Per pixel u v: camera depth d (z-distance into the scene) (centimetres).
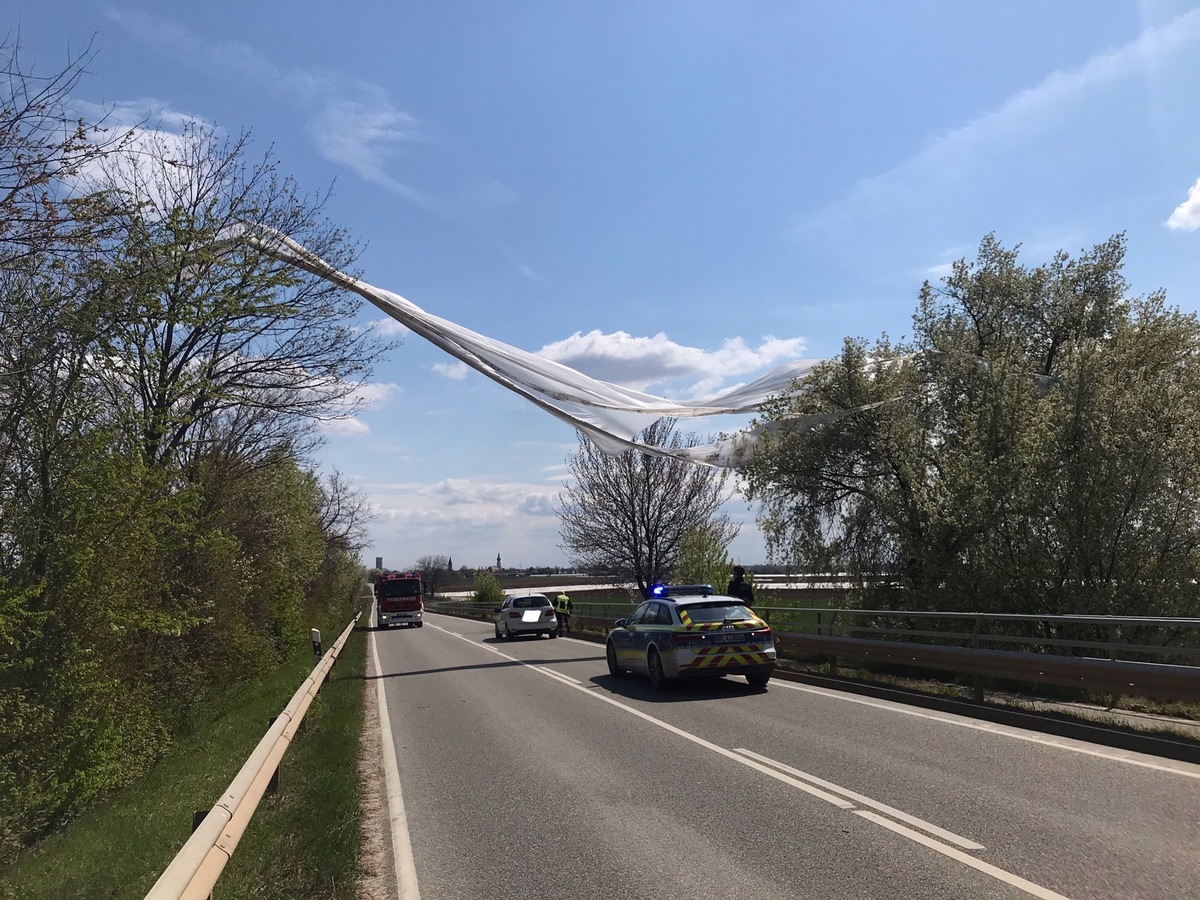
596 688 1479
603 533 3494
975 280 2028
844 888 489
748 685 1438
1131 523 1353
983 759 804
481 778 840
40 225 707
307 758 933
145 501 890
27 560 800
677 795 723
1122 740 841
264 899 503
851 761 819
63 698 798
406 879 551
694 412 1661
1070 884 476
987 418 1575
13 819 690
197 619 1022
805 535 2030
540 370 1441
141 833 663
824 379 1934
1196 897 450
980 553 1482
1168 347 1541
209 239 1179
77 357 847
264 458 1727
